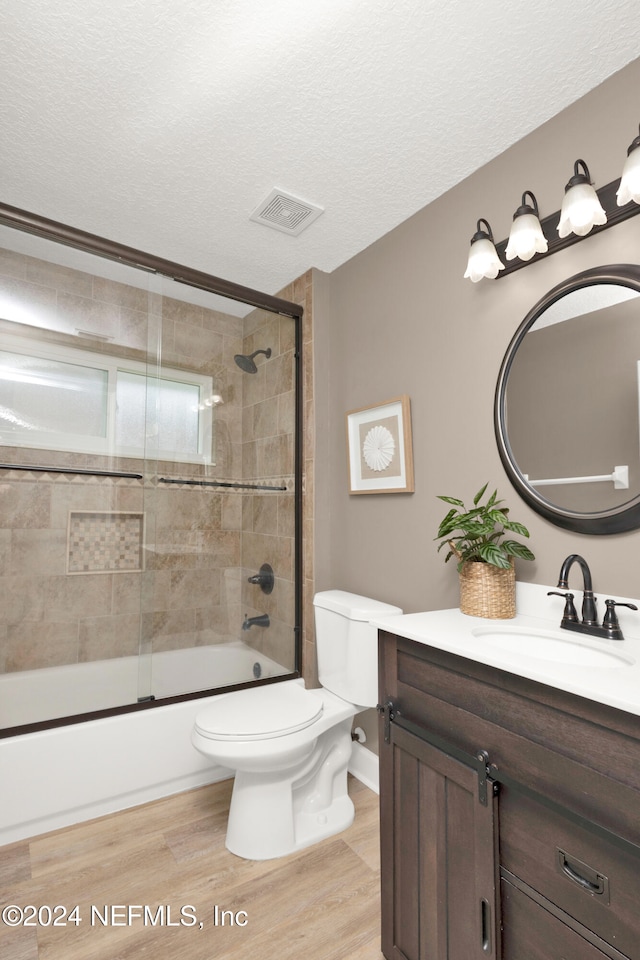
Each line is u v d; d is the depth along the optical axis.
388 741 1.28
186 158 1.71
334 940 1.30
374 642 1.84
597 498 1.33
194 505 2.43
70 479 2.15
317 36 1.26
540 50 1.30
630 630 1.25
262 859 1.60
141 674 2.18
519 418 1.55
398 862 1.21
